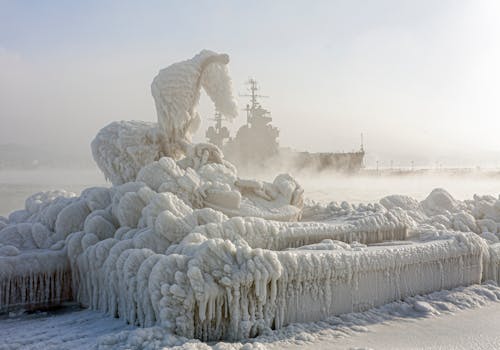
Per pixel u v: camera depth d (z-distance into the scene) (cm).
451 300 621
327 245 629
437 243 677
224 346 408
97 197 787
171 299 448
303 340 464
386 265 595
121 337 431
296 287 515
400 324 530
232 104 977
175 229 627
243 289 470
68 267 675
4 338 482
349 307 559
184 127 953
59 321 552
